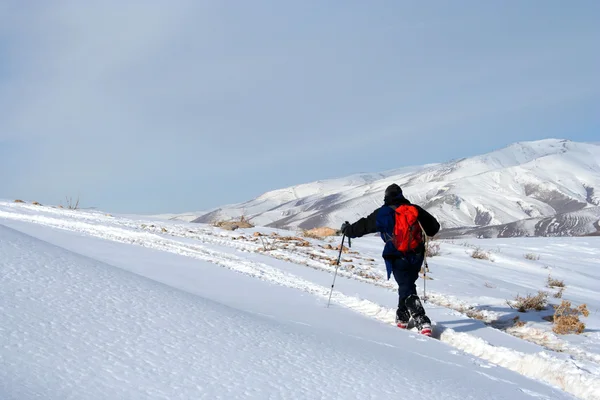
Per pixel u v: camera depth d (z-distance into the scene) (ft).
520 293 38.42
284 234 67.05
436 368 14.88
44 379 9.18
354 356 14.29
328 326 18.60
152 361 11.06
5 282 14.39
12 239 19.44
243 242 50.03
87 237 39.83
